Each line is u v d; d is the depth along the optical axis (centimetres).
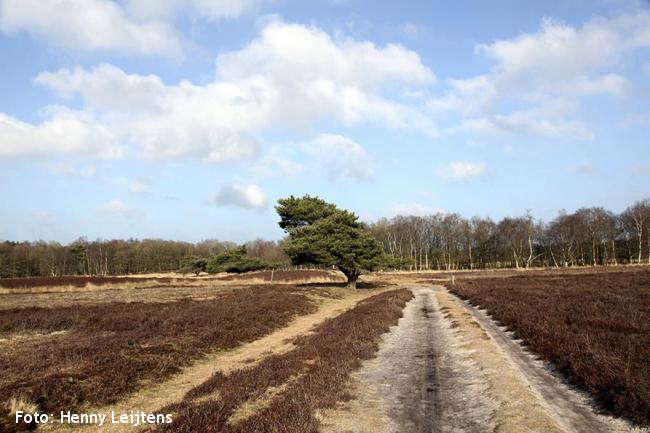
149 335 1825
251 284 5688
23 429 883
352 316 2434
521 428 838
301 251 4866
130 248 11731
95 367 1278
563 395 1052
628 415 865
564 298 2767
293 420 859
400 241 12344
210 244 14112
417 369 1355
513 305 2575
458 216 12025
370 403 1038
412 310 2956
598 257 10381
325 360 1395
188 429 844
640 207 9544
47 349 1538
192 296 3788
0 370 1253
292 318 2711
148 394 1170
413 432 862
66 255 10356
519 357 1458
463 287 4603
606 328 1678
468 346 1662
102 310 2619
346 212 5222
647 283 3556
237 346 1866
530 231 10819
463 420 922
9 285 4925
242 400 1038
